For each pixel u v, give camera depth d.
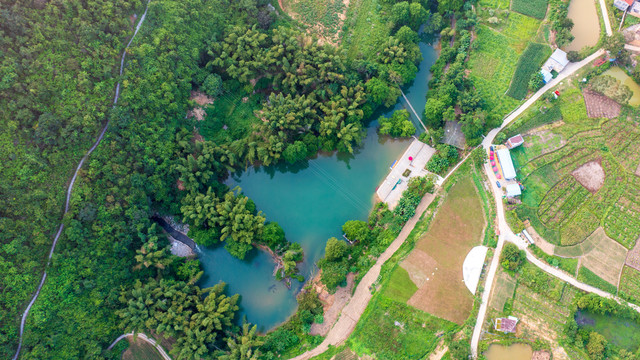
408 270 72.94
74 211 64.69
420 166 81.19
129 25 71.25
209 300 69.44
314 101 79.88
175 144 74.81
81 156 66.31
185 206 73.31
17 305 61.03
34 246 62.59
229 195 74.94
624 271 72.31
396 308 70.62
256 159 82.00
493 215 76.06
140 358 68.31
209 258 77.50
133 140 69.62
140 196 71.12
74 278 64.44
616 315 69.81
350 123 80.44
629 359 66.31
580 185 77.44
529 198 77.25
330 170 82.94
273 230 73.94
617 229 74.44
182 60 76.81
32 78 62.84
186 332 65.69
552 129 81.44
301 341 70.44
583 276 71.81
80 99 65.62
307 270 76.44
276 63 79.94
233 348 66.31
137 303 65.81
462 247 74.31
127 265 70.00
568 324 68.69
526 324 69.62
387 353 68.38
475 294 71.25
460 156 81.00
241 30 80.69
